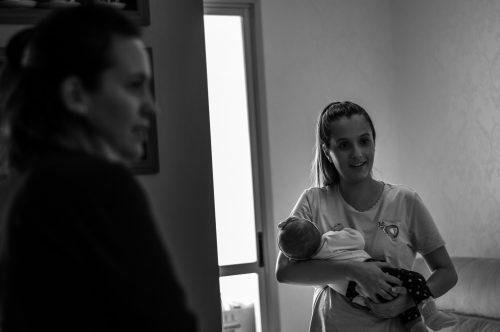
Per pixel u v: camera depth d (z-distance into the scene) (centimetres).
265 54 352
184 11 215
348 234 189
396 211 191
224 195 342
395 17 378
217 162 342
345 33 371
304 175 355
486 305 278
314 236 189
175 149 212
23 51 95
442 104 344
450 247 343
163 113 212
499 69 304
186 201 212
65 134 78
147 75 82
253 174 347
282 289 344
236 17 350
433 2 348
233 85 347
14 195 77
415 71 365
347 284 181
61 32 78
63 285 71
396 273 180
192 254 212
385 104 375
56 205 72
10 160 81
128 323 70
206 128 215
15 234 74
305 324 345
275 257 344
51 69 78
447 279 189
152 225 74
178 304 73
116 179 74
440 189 348
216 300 212
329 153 197
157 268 72
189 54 215
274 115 352
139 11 204
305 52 362
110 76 78
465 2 326
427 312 186
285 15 358
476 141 320
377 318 180
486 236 315
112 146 81
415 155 367
